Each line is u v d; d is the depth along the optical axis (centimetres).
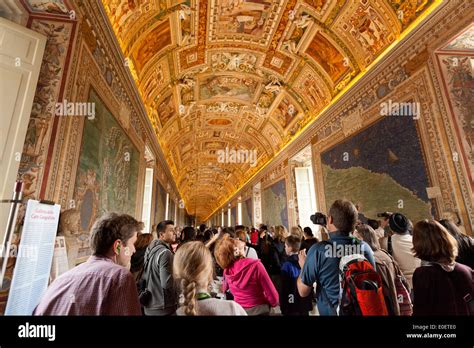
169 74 1112
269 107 1462
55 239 346
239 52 1079
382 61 712
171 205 2306
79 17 467
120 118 714
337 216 281
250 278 327
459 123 516
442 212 528
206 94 1424
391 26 696
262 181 1936
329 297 257
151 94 1113
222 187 3522
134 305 188
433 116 562
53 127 411
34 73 402
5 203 346
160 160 1557
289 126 1417
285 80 1188
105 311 178
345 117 895
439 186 539
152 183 1342
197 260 203
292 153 1376
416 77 609
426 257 234
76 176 462
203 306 200
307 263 284
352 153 845
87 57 502
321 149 1058
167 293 347
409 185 614
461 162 500
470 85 542
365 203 767
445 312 212
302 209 1341
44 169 392
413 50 621
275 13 876
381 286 227
